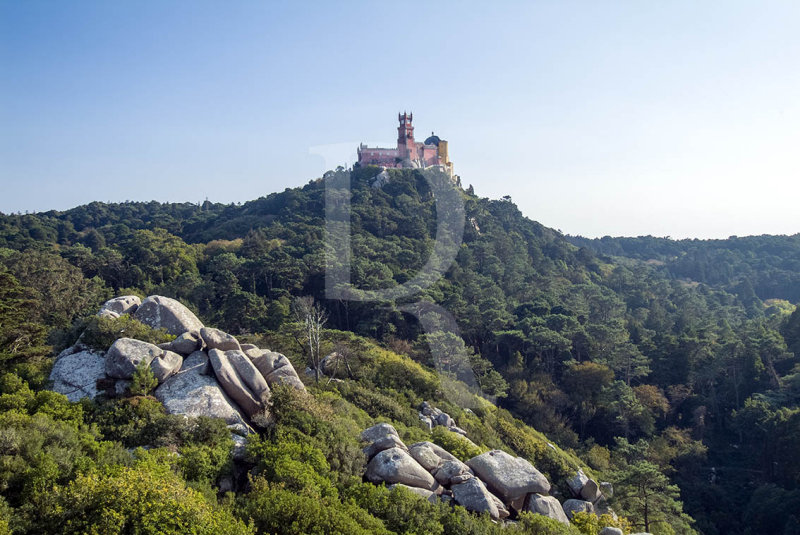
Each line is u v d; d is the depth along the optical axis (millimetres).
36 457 15008
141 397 21297
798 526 36562
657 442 47375
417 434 26172
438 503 18828
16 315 29109
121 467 15164
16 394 19844
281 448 19250
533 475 22266
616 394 49562
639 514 30594
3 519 12594
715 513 41375
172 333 27375
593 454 41562
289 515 14906
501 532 18078
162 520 13320
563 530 19609
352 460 20453
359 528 15023
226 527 13680
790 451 42438
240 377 23625
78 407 19922
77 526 13023
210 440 19578
